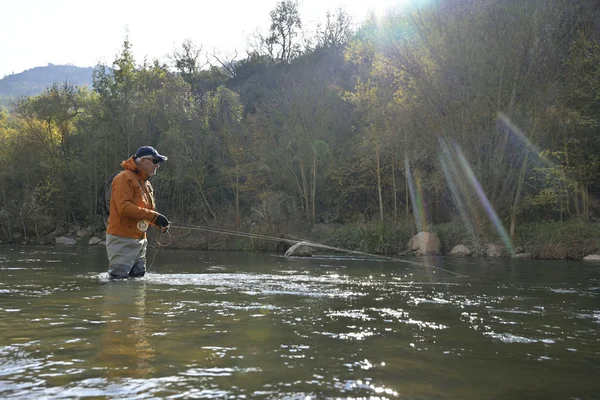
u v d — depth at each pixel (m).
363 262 14.18
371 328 4.05
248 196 31.25
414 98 22.45
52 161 35.88
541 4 20.84
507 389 2.54
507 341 3.66
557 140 22.09
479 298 6.08
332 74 34.75
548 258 18.14
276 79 44.22
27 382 2.54
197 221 30.30
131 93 34.56
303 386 2.52
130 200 8.12
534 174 21.70
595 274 10.34
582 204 22.97
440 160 22.45
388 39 22.45
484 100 21.16
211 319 4.36
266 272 10.01
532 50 20.83
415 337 3.73
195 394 2.38
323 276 9.08
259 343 3.45
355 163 28.58
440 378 2.70
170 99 33.56
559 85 21.36
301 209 30.05
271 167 30.59
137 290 6.50
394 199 26.66
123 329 3.88
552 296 6.41
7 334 3.68
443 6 21.55
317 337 3.68
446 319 4.53
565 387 2.60
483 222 21.28
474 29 21.08
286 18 49.44
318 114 29.97
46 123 36.44
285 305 5.26
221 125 31.72
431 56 21.73
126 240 8.23
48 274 8.94
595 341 3.71
